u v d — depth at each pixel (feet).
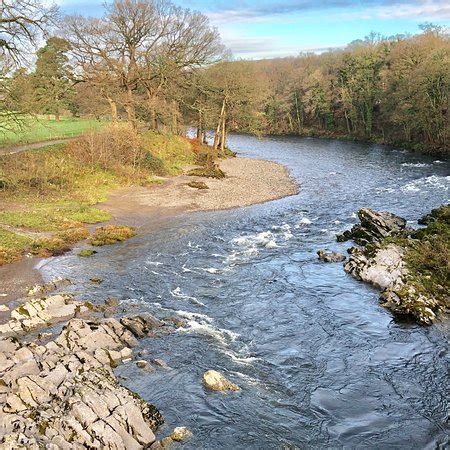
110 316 62.85
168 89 191.83
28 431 37.73
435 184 146.10
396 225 95.35
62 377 45.73
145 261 85.05
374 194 138.41
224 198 136.26
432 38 240.53
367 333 59.62
